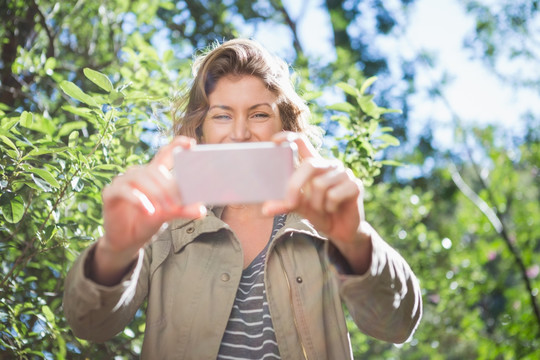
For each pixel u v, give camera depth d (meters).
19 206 2.14
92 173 2.29
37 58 3.18
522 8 11.47
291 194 1.32
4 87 3.13
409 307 1.74
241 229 1.94
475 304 7.25
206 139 1.97
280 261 1.84
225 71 1.96
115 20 3.82
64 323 2.58
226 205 1.97
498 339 7.12
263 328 1.78
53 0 3.51
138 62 3.08
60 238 2.38
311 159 1.36
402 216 5.57
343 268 1.56
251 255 1.90
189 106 2.05
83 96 2.29
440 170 9.19
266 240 1.92
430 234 5.70
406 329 1.77
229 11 5.87
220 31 5.11
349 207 1.42
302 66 4.50
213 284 1.81
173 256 1.87
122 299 1.55
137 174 1.37
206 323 1.77
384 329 1.71
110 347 2.69
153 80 2.98
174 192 1.35
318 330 1.78
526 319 7.07
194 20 5.05
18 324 2.38
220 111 1.94
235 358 1.76
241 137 1.91
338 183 1.37
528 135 10.70
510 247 7.78
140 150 2.99
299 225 1.86
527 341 6.96
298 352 1.76
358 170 2.80
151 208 1.39
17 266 2.58
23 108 3.28
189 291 1.80
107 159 2.38
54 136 2.69
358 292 1.55
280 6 7.50
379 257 1.56
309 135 2.18
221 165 1.31
